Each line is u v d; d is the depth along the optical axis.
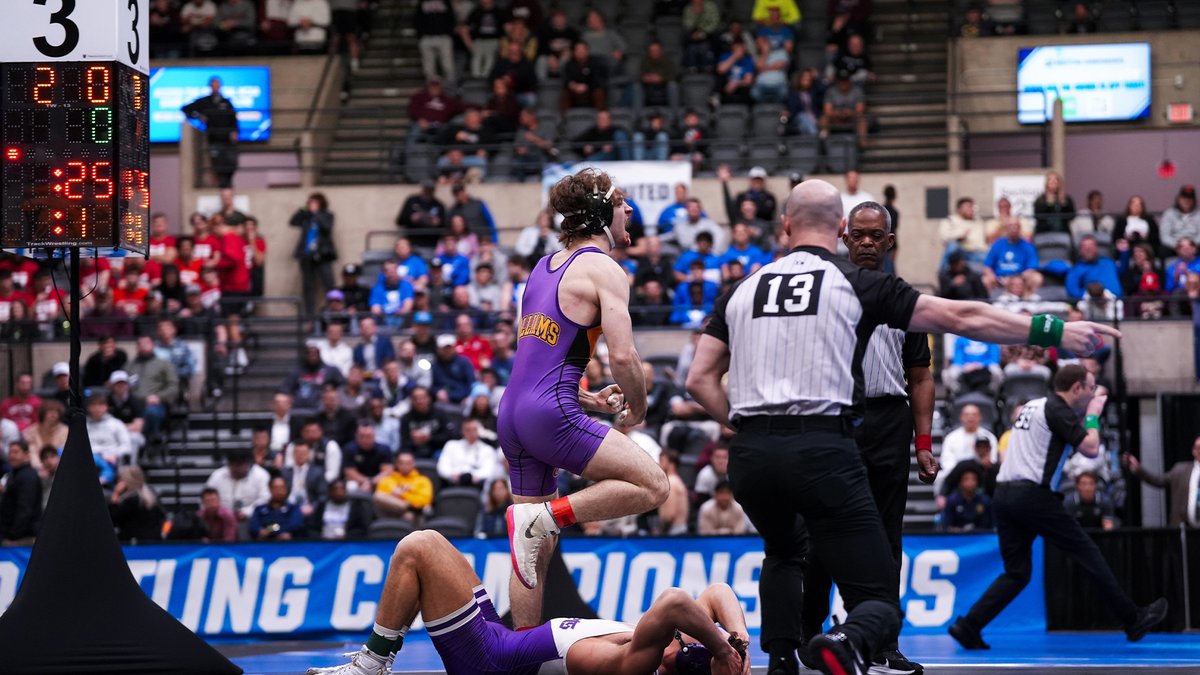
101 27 8.14
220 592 12.85
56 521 7.85
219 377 18.81
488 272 19.31
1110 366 18.28
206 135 23.08
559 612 11.63
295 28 25.27
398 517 14.55
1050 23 24.34
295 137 24.67
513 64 23.95
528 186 22.06
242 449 15.62
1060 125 22.19
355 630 12.84
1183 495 14.30
